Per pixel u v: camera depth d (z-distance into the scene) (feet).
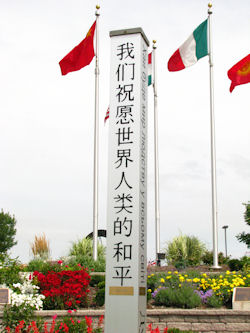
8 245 101.19
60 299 35.45
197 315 33.81
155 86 70.44
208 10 60.03
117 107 23.00
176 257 66.18
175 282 40.55
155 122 69.87
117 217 22.02
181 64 59.62
